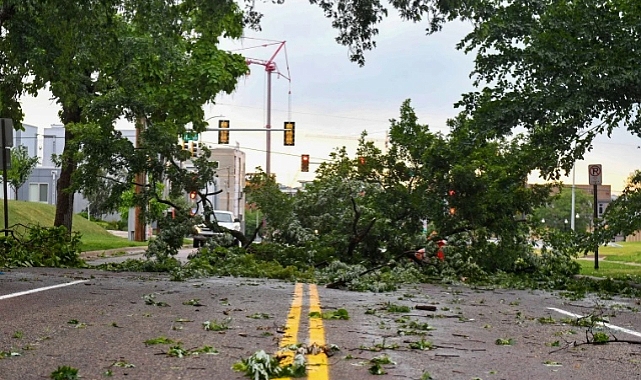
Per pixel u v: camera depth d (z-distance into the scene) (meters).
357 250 23.17
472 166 21.69
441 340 8.69
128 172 25.00
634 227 19.52
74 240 22.08
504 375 6.70
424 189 22.89
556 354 8.01
